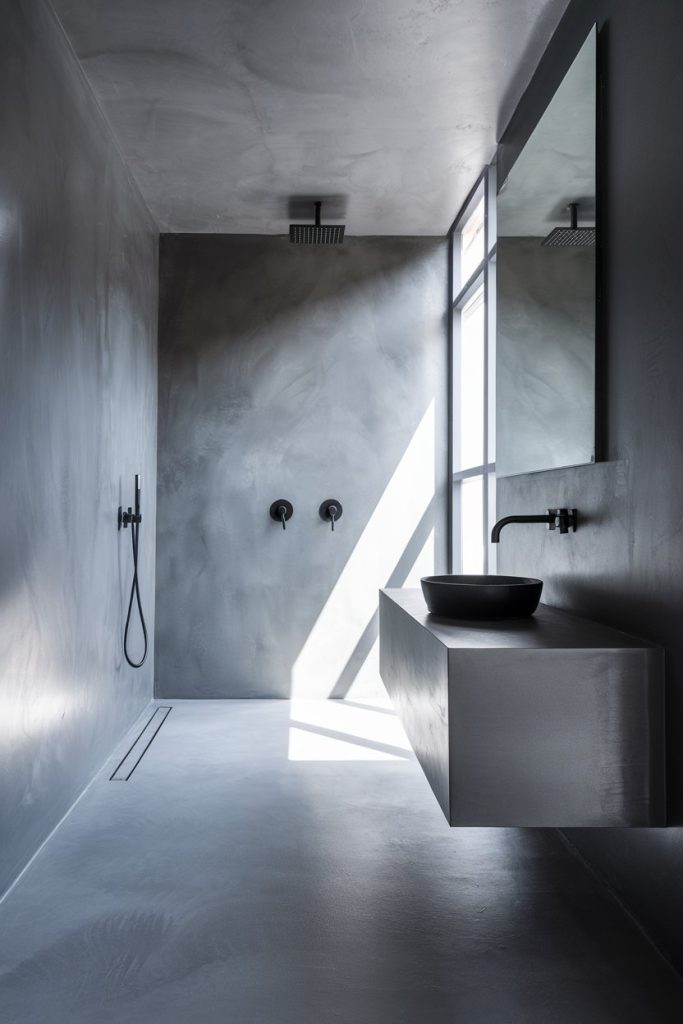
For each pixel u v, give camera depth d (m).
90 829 2.86
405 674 2.80
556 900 2.34
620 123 2.28
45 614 2.72
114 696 3.79
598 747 1.98
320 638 4.89
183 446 4.86
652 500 2.06
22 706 2.50
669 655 1.96
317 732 4.13
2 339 2.32
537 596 2.54
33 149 2.58
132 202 4.12
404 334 4.94
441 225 4.81
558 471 2.80
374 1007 1.83
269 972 1.97
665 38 1.99
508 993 1.88
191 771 3.50
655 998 1.85
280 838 2.79
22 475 2.49
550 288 2.80
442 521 4.90
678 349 1.91
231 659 4.87
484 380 3.97
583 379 2.49
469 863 2.59
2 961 2.02
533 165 3.02
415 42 2.97
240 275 4.89
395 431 4.93
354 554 4.91
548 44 2.98
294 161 3.95
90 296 3.29
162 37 2.91
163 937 2.13
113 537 3.73
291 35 2.91
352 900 2.34
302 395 4.90
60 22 2.83
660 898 2.03
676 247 1.93
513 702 1.97
